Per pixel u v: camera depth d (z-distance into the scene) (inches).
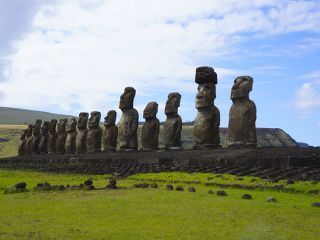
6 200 738.8
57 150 2635.3
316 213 579.5
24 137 3137.3
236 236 482.6
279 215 570.3
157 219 563.8
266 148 1177.4
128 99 1925.4
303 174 865.5
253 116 1333.7
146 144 1791.3
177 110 1697.8
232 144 1347.2
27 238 484.7
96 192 815.1
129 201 689.0
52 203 692.1
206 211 603.2
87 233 503.5
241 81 1346.0
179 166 1267.2
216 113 1482.5
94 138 2224.4
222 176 962.7
